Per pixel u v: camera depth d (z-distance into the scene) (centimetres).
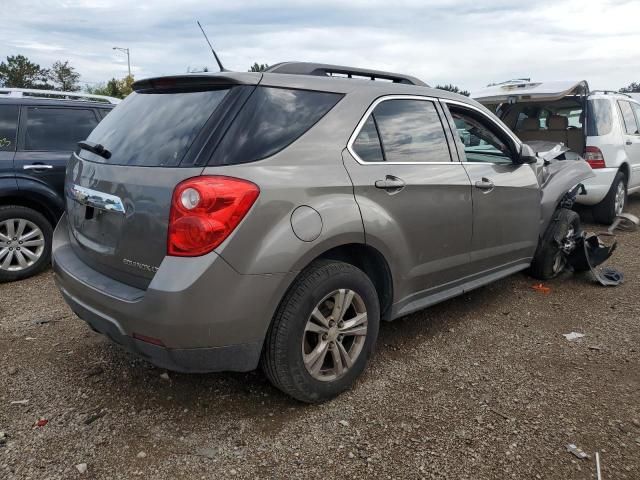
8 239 509
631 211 902
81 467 242
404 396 305
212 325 242
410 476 240
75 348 362
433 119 362
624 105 817
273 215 252
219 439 264
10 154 514
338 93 305
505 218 414
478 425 277
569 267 539
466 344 376
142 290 256
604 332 399
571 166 538
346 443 262
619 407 296
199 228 235
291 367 271
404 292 335
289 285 262
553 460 251
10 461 245
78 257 310
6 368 332
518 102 772
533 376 330
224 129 256
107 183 276
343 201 282
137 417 282
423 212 333
